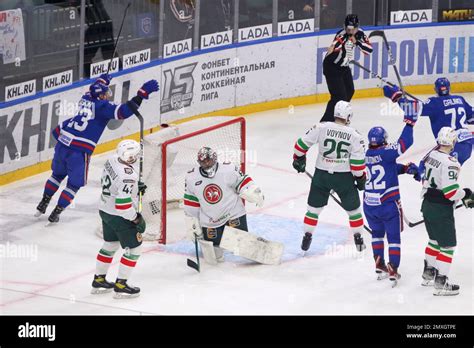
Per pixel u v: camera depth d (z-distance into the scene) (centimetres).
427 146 2164
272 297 1354
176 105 2255
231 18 2344
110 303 1334
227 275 1447
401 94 1539
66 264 1495
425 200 1359
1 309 1308
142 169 1566
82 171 1659
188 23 2248
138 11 2133
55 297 1358
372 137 1392
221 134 1734
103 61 2084
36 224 1677
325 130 1477
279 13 2430
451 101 1717
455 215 1714
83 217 1717
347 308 1312
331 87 2084
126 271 1345
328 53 2073
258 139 2209
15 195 1828
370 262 1501
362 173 1456
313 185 1505
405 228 1655
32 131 1939
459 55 2616
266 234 1617
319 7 2489
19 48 1892
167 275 1445
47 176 1950
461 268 1468
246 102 2417
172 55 2228
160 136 1738
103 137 2095
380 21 2558
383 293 1373
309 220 1511
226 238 1462
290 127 2306
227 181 1462
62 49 1986
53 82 1975
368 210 1406
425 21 2583
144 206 1620
